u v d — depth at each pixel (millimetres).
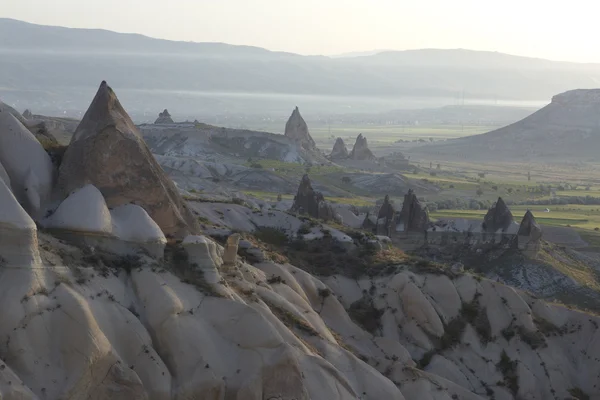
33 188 52719
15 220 43750
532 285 107062
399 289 76875
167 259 53344
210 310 50719
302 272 71938
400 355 68750
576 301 104625
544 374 74938
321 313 70312
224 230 74812
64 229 50219
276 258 73125
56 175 55062
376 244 86562
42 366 41844
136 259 51344
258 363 48438
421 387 62938
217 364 48062
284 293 65000
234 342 49562
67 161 54500
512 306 78375
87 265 48219
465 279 79250
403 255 88875
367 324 74000
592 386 76062
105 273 48750
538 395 73750
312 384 52094
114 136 54812
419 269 79562
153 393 45062
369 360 64938
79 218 50375
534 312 80375
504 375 73688
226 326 50094
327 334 63750
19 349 41562
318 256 82562
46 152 56188
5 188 44656
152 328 48000
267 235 86000
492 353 75125
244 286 57688
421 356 72688
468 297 78250
